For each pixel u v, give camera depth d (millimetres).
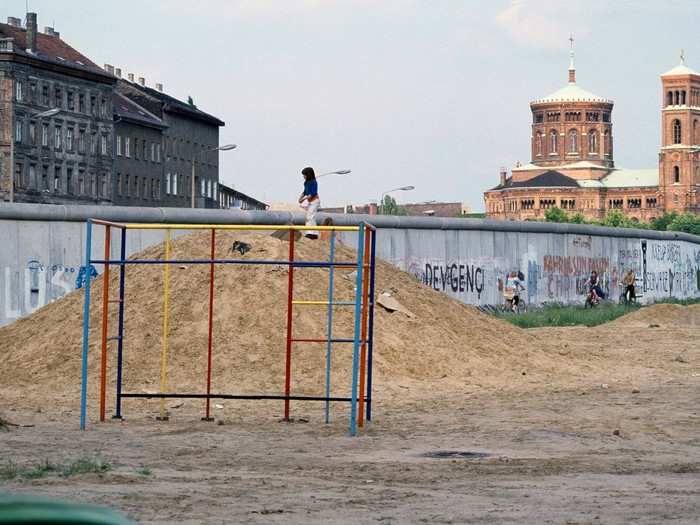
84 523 4711
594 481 21797
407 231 97812
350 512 17531
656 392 41250
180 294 45719
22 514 4645
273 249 47906
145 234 81812
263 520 16578
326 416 32906
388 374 42969
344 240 91312
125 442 27953
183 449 26578
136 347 43000
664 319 89938
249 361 42312
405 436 29828
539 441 28797
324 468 23500
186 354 42594
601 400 38500
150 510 17250
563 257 118188
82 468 21844
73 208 77625
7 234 75188
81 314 46188
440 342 46438
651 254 138500
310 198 49938
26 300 75750
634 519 17172
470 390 41469
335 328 44562
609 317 99125
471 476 22406
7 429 30359
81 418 30906
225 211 85875
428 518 17078
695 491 20469
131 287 46906
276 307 44875
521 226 111125
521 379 44625
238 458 25047
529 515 17484
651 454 26562
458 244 103188
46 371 42312
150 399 38250
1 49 196875
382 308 47375
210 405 36906
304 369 42062
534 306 112938
